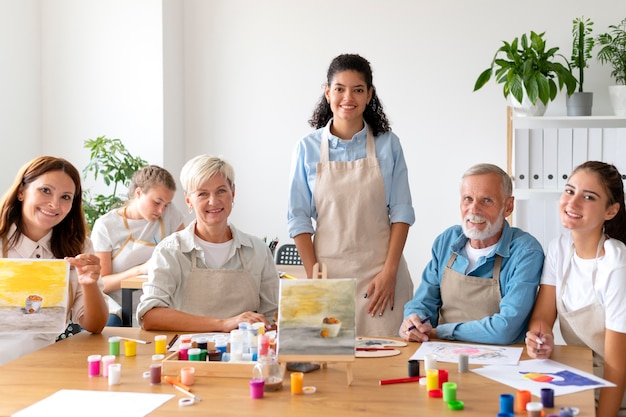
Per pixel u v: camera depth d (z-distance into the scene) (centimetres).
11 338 227
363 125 283
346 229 276
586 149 441
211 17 526
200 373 183
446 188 497
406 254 505
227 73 526
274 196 524
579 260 220
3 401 166
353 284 181
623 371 204
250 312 229
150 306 235
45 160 232
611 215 213
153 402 164
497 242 234
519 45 483
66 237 242
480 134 491
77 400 165
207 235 246
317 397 167
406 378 180
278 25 517
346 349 177
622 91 444
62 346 217
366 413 156
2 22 475
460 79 492
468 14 489
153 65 500
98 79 508
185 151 535
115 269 370
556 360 198
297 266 430
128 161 481
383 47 502
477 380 179
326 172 277
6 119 480
